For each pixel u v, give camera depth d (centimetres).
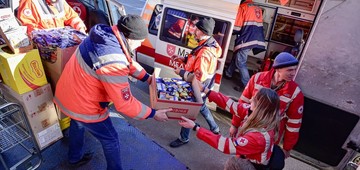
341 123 295
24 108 252
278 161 212
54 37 266
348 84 275
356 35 253
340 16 256
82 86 210
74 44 260
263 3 477
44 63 270
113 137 245
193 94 263
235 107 246
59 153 304
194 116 249
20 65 235
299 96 236
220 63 363
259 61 520
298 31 420
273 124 199
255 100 202
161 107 237
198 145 350
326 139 313
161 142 346
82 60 206
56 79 272
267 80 243
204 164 321
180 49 381
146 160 312
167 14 387
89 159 299
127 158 310
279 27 482
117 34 204
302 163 337
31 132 258
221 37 355
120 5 417
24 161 261
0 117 233
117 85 200
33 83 250
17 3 336
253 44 432
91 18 439
